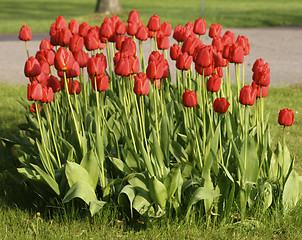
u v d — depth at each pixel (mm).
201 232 6043
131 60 6000
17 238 5973
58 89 6574
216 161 6121
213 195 5938
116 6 38594
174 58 6855
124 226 6266
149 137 6586
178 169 5848
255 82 6090
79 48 6414
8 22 35156
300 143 9578
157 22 7398
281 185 6473
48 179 6238
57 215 6352
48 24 33719
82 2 53250
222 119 6969
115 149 6840
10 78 16703
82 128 6531
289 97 13328
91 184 6277
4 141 7719
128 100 7141
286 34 27859
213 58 6562
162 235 5965
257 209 6250
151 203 6066
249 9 42906
